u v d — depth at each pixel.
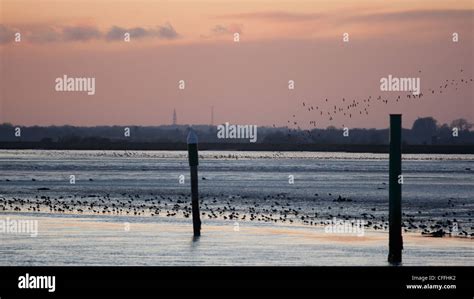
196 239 52.03
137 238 52.22
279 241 51.47
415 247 49.12
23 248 47.94
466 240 52.12
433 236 53.91
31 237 52.28
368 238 53.06
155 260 44.47
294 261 44.38
